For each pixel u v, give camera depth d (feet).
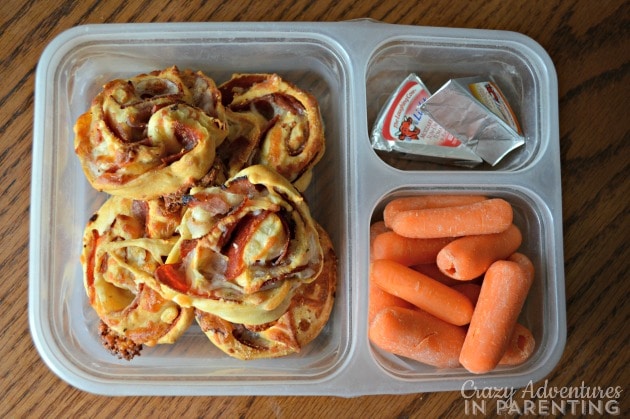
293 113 1.07
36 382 1.06
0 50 1.08
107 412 1.07
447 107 1.08
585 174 1.15
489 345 1.04
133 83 1.01
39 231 1.00
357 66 1.07
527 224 1.14
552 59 1.16
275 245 0.96
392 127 1.11
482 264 1.07
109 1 1.09
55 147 1.03
